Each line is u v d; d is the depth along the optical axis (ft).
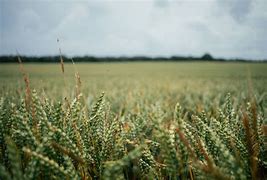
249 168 4.21
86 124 5.21
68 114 5.26
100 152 4.87
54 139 4.16
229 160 3.57
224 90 30.96
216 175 3.48
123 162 3.26
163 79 64.34
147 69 135.44
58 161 4.34
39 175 3.91
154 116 3.87
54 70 108.58
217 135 4.75
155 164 4.83
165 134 3.77
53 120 5.00
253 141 4.89
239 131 5.41
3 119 5.50
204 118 6.10
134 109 11.50
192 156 3.82
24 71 5.14
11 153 3.22
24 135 3.86
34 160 3.58
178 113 4.28
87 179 4.45
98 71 114.62
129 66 171.73
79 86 5.46
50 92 25.62
